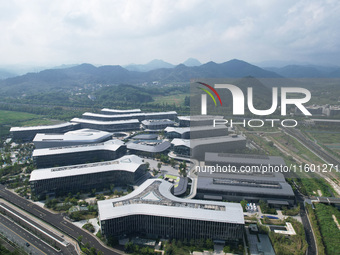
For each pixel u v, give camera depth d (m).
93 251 150.75
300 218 188.88
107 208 169.12
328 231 172.12
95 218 189.62
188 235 163.88
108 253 153.38
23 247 157.50
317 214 191.88
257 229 172.50
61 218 190.12
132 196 185.75
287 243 160.62
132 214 166.38
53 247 158.75
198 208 168.62
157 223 166.50
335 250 154.75
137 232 171.50
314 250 155.88
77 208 196.00
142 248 154.62
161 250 156.12
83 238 167.38
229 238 159.62
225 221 156.75
